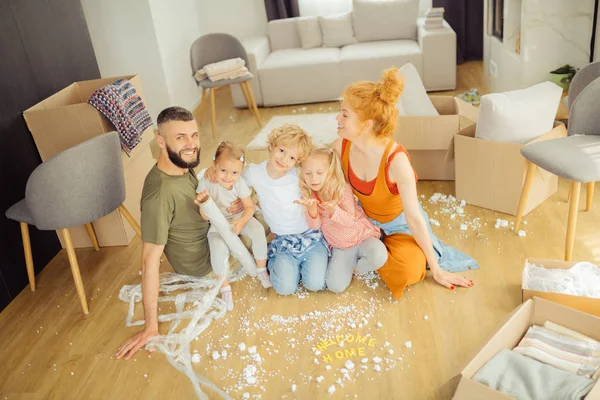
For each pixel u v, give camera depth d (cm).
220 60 486
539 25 399
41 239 300
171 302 259
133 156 312
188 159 231
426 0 601
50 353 236
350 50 526
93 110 281
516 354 188
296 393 200
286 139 225
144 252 236
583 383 173
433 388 195
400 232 250
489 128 283
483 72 554
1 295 269
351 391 198
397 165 226
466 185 304
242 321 240
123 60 487
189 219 248
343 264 246
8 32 289
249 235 253
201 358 222
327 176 237
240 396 202
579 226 279
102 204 256
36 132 286
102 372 221
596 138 252
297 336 228
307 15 613
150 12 468
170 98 502
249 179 246
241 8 613
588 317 192
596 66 277
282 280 247
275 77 515
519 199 284
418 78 355
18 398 213
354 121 219
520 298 235
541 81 416
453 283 244
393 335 222
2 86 279
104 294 272
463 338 216
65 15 337
